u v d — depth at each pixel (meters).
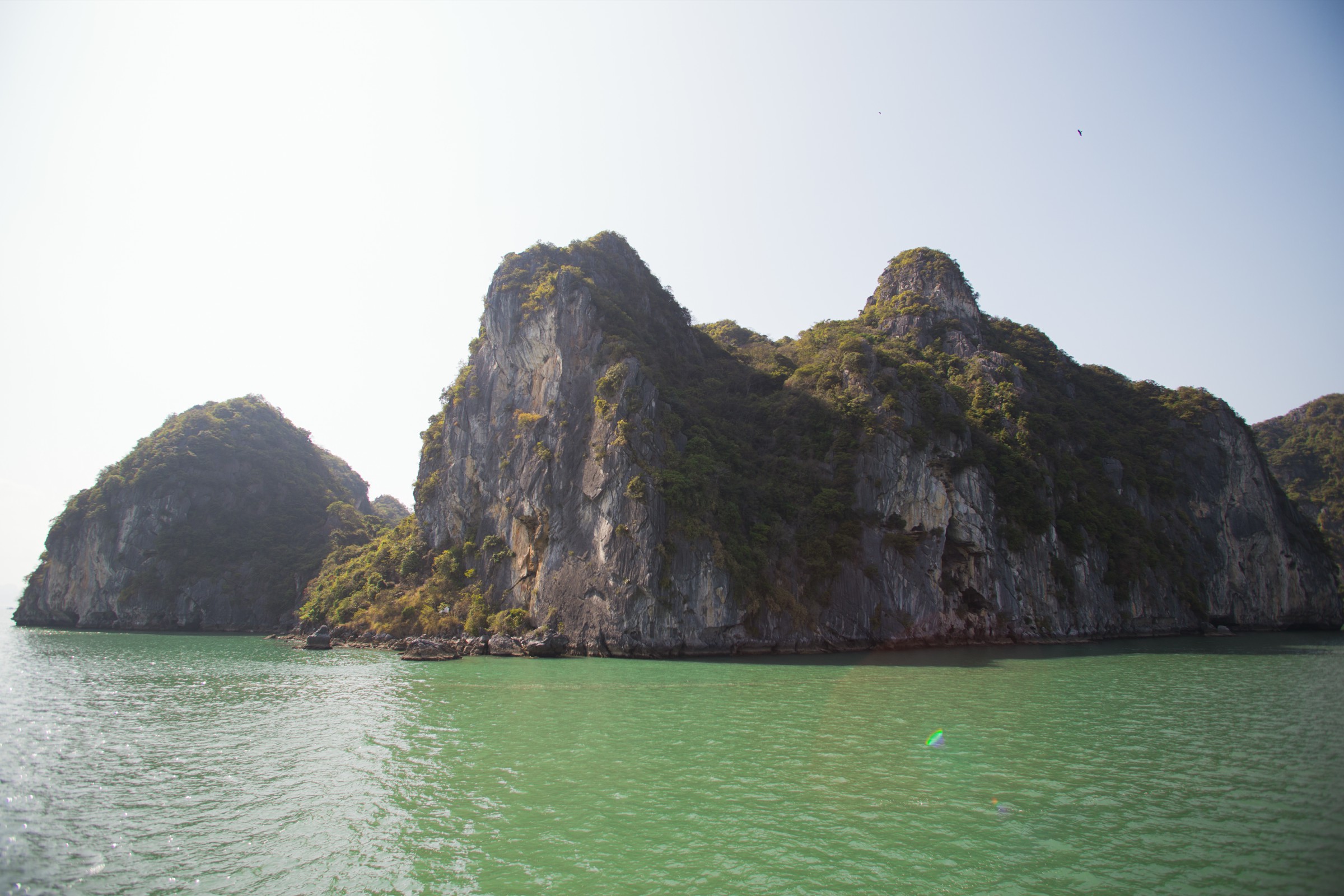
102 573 107.69
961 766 25.17
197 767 25.81
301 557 111.44
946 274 113.12
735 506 66.94
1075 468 83.50
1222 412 99.44
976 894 15.76
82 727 32.47
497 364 81.62
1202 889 15.95
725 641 61.44
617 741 29.14
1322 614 95.31
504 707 36.91
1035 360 106.31
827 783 23.31
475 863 17.55
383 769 25.41
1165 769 24.55
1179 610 83.81
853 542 67.94
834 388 79.00
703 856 17.80
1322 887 15.99
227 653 67.44
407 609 74.94
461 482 81.19
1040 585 73.62
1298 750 27.05
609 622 61.91
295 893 16.11
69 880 16.75
